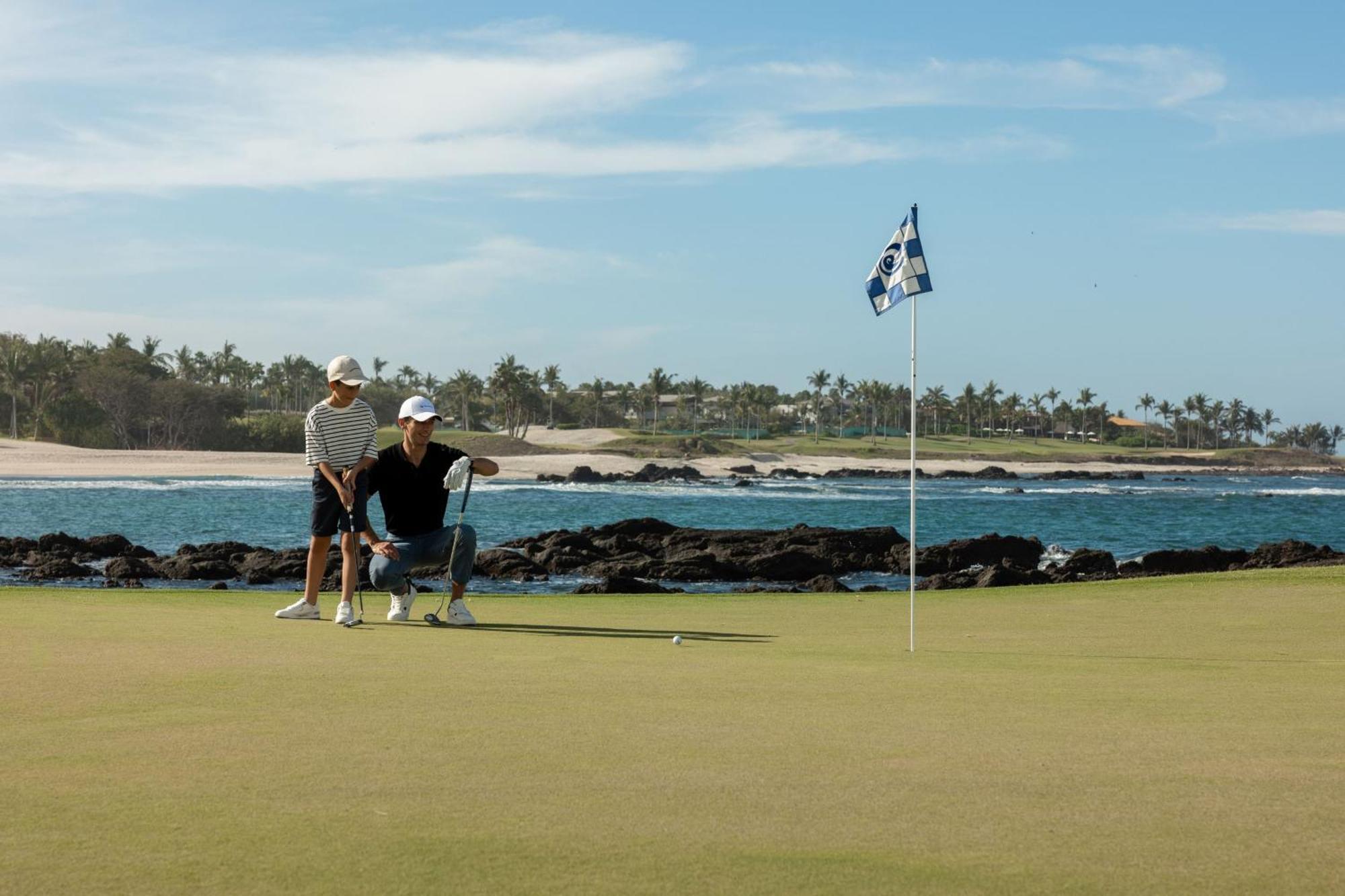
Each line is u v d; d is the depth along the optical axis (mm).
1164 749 4367
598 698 5469
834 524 62938
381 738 4473
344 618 8844
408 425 9039
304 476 97438
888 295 9727
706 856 3016
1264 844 3150
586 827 3277
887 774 3936
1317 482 164250
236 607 10164
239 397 154875
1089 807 3525
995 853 3057
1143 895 2729
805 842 3154
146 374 157750
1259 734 4688
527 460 136125
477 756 4168
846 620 10523
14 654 6691
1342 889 2770
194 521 53562
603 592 20766
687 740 4484
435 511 9242
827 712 5160
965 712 5203
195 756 4133
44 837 3141
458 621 9234
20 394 141750
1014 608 11844
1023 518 72500
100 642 7285
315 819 3330
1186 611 11375
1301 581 14367
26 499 65562
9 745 4301
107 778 3809
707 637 8695
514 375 186375
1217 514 80000
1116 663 7238
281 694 5441
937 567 32219
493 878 2818
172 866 2889
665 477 119625
